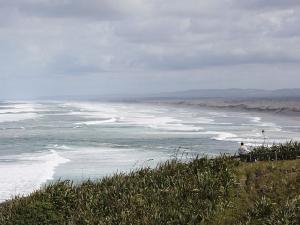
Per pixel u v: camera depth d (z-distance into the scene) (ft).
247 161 83.46
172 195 69.00
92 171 144.77
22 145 220.64
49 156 179.73
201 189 70.13
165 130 300.20
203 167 76.95
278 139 242.99
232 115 512.63
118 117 475.72
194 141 232.12
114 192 71.97
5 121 411.54
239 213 66.80
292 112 542.98
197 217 64.95
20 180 132.57
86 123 376.27
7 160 171.12
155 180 74.18
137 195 69.62
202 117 475.31
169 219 64.44
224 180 72.95
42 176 137.49
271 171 76.23
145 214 65.57
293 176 74.13
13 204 71.10
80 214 67.15
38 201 69.41
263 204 67.56
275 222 64.13
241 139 241.96
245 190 71.67
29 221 66.03
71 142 230.89
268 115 503.20
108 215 66.39
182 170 76.54
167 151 192.75
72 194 72.84
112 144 219.82
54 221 66.44
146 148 203.51
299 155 82.74
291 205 67.05
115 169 147.64
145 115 520.83
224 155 82.43
